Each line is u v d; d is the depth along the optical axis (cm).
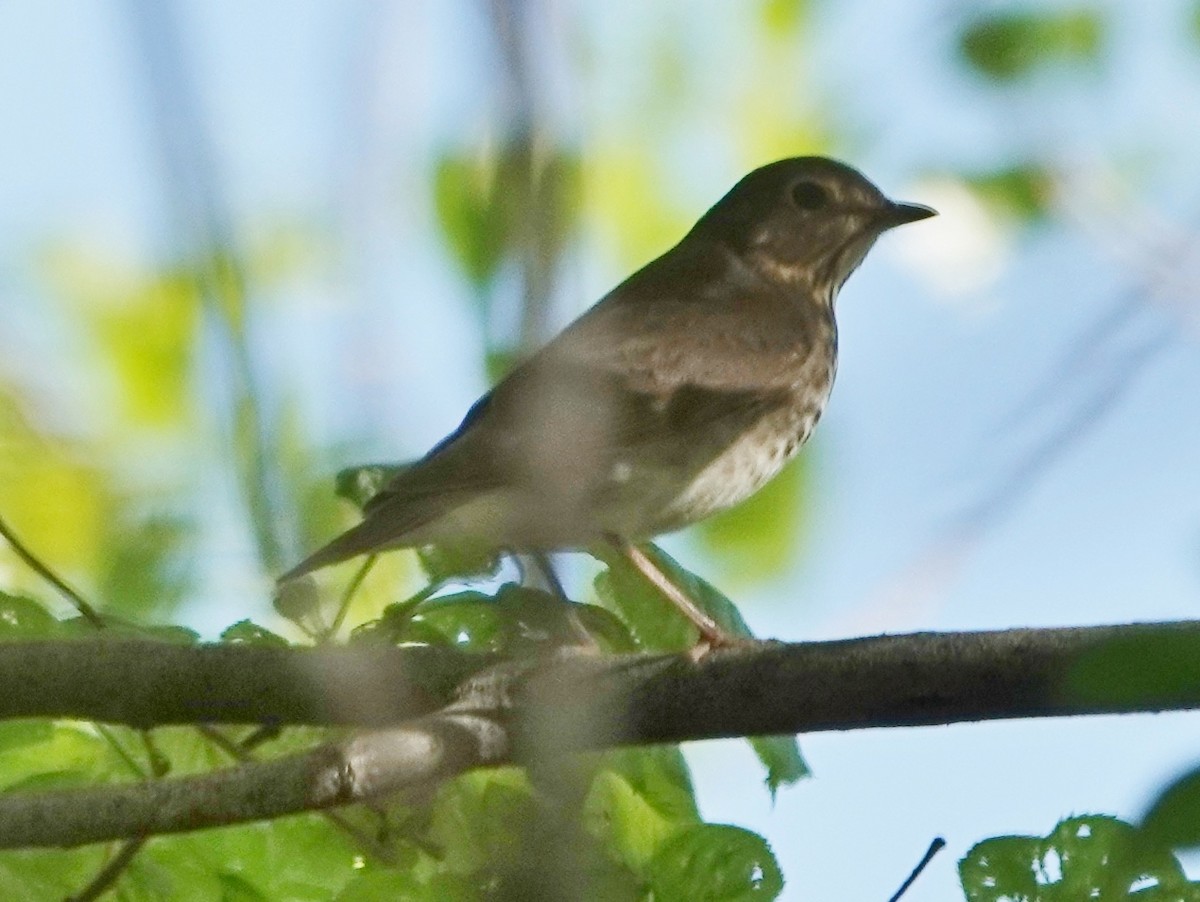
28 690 1034
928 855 977
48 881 1025
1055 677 981
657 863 989
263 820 975
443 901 929
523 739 984
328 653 964
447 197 1267
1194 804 612
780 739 1097
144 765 1091
